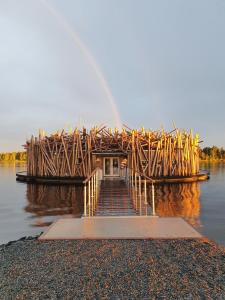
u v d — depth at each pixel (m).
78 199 22.52
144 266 6.57
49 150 37.16
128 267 6.52
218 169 64.44
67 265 6.71
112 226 10.06
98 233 9.19
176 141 38.03
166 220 10.89
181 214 16.84
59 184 33.84
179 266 6.55
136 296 5.16
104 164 32.84
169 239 8.60
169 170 36.78
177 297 5.10
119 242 8.38
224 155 129.38
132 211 13.00
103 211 13.00
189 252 7.46
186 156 38.50
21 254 7.60
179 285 5.58
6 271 6.46
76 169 35.44
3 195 25.42
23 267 6.67
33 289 5.52
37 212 17.66
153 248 7.80
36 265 6.77
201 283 5.66
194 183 34.34
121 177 30.50
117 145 34.28
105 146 33.81
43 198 23.44
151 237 8.70
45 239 8.75
